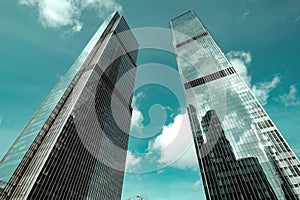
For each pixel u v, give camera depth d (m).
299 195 55.31
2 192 61.38
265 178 62.56
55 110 99.25
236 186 64.56
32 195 59.06
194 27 161.62
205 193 69.62
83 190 81.81
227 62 116.75
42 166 67.06
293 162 62.91
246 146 73.44
